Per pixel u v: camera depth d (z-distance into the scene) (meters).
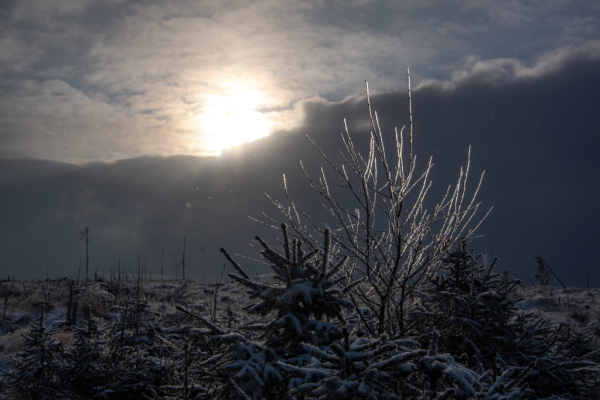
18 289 18.75
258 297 3.47
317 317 3.49
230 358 3.07
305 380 2.55
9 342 9.00
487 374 2.91
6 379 5.76
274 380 2.91
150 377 5.44
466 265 5.46
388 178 3.95
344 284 3.98
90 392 5.37
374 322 4.42
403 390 2.73
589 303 17.16
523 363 4.74
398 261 3.96
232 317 4.82
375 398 2.34
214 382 3.12
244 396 2.62
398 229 3.95
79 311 12.62
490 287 5.48
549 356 4.98
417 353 2.45
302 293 3.23
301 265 3.66
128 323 6.30
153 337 6.21
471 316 4.83
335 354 2.60
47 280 23.61
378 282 4.10
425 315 4.88
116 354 5.91
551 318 13.59
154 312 6.55
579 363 4.73
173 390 3.71
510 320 5.70
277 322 3.17
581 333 5.94
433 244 4.05
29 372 5.59
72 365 5.67
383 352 2.51
